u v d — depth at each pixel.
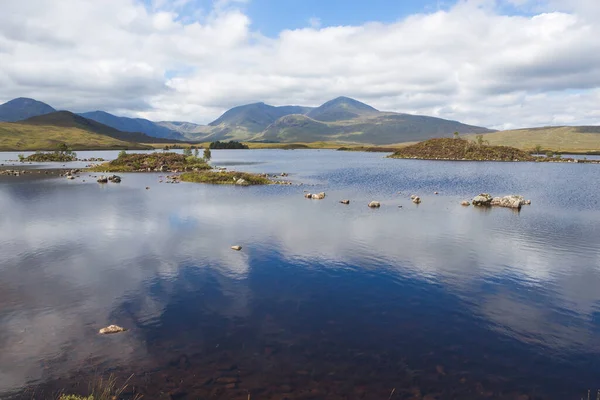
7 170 150.88
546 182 114.50
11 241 41.75
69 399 15.02
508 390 16.84
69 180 116.00
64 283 29.17
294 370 18.17
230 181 108.88
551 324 23.19
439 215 59.03
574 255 37.59
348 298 26.84
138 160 172.12
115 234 45.16
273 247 39.69
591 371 18.28
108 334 21.34
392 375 17.88
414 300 26.59
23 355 19.20
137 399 15.83
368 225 51.09
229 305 25.44
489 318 23.94
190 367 18.30
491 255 37.47
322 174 142.75
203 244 40.62
